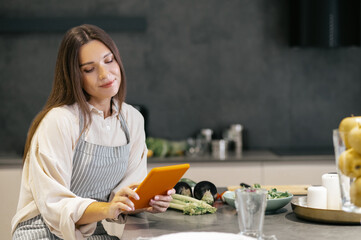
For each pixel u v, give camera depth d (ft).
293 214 6.56
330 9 13.58
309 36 13.74
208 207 6.64
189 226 6.02
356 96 15.01
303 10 13.74
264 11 14.90
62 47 6.90
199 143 14.17
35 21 14.49
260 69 15.01
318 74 14.98
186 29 14.93
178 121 15.06
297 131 15.08
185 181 7.80
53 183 6.39
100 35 6.93
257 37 14.96
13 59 14.82
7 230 12.78
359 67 14.98
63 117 6.74
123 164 7.42
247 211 5.13
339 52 14.96
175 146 13.98
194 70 15.01
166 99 15.05
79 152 6.94
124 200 6.06
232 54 14.98
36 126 6.93
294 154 13.39
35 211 6.70
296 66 14.98
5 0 14.70
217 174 13.05
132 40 14.93
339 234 5.52
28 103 14.90
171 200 6.69
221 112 15.07
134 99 15.01
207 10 14.92
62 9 14.74
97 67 6.84
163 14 14.90
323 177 6.42
